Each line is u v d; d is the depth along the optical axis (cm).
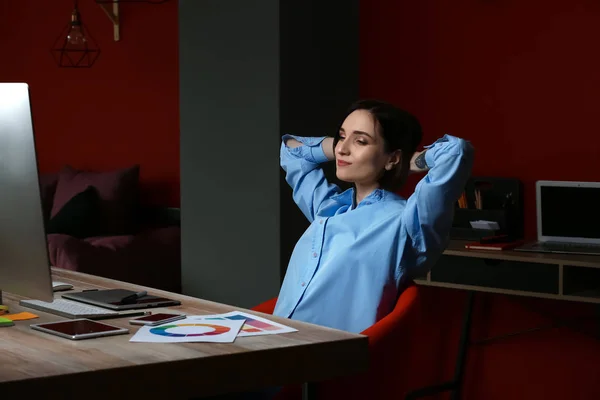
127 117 522
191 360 128
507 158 343
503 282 287
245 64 325
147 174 513
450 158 179
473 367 351
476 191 334
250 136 325
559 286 273
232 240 335
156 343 139
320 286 191
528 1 335
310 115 326
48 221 470
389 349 160
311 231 202
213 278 344
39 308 175
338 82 338
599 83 319
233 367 132
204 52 342
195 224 351
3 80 588
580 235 306
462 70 354
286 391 163
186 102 351
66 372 118
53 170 564
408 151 199
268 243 321
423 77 366
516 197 332
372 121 195
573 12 324
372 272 187
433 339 362
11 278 169
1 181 163
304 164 229
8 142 160
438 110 362
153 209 505
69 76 551
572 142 326
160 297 187
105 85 532
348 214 195
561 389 329
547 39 331
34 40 568
